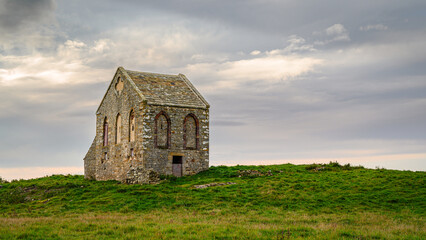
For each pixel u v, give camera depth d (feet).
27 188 137.18
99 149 169.89
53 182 152.35
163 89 149.18
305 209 93.66
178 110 142.51
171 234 63.26
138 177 135.03
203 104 148.66
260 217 83.66
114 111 159.43
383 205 96.73
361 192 107.45
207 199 102.37
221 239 61.00
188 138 143.74
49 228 69.15
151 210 92.32
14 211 99.19
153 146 135.85
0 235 62.34
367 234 65.21
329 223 76.33
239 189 112.06
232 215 86.02
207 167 145.59
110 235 63.67
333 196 103.96
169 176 135.74
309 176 129.80
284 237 62.18
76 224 72.59
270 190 109.81
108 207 96.89
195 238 60.75
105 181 154.61
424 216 85.10
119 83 157.28
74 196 114.01
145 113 135.85
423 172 131.85
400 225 74.08
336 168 146.20
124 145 147.95
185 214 87.30
